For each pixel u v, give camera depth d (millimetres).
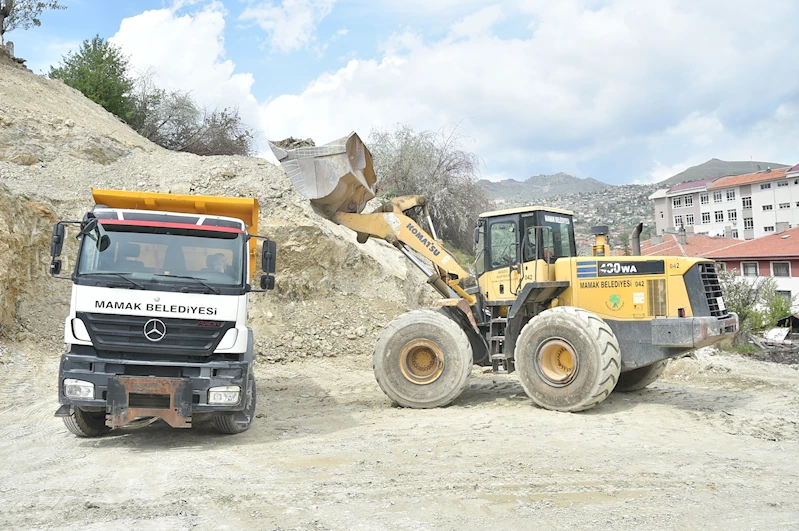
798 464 5879
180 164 18109
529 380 8906
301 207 16484
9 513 4504
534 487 5152
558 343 8703
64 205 14570
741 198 69312
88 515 4465
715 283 9148
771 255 37969
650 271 9094
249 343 7375
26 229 13117
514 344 9727
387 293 16844
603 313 9289
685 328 8711
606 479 5371
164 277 6754
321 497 4898
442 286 10445
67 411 6586
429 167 27766
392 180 27312
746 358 15367
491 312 10055
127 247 6848
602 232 9914
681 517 4434
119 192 7949
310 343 14742
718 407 9102
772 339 20250
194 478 5414
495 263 10047
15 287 12414
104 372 6379
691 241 48156
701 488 5121
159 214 7164
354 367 13742
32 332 12320
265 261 7332
